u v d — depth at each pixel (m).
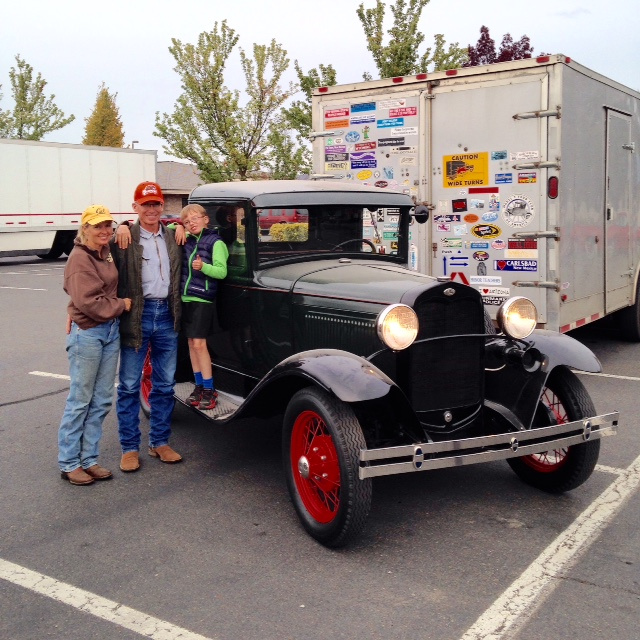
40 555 3.65
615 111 7.56
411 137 7.12
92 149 23.19
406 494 4.38
